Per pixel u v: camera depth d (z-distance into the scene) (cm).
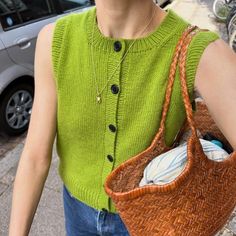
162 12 108
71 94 116
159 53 105
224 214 112
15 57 446
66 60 114
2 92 452
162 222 105
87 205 134
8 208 345
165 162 108
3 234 324
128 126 113
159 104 108
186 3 944
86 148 122
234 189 112
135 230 107
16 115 473
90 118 116
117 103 111
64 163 134
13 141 475
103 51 108
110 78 109
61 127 124
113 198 105
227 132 103
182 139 118
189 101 103
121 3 102
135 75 108
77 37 112
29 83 473
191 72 102
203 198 105
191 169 101
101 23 109
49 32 116
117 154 117
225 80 100
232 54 103
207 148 113
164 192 101
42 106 124
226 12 823
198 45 101
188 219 105
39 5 472
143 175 112
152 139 113
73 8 512
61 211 332
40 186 135
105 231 135
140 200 103
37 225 321
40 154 131
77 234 149
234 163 108
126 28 106
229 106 100
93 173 125
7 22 439
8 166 395
